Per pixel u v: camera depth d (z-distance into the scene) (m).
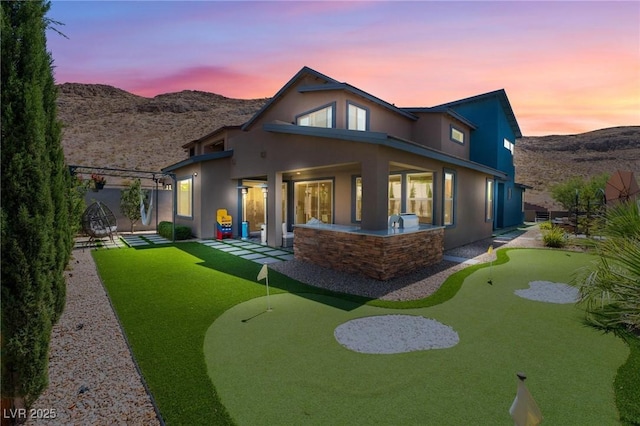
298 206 15.60
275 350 4.08
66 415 2.88
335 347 4.17
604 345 4.24
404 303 5.95
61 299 3.23
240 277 7.87
